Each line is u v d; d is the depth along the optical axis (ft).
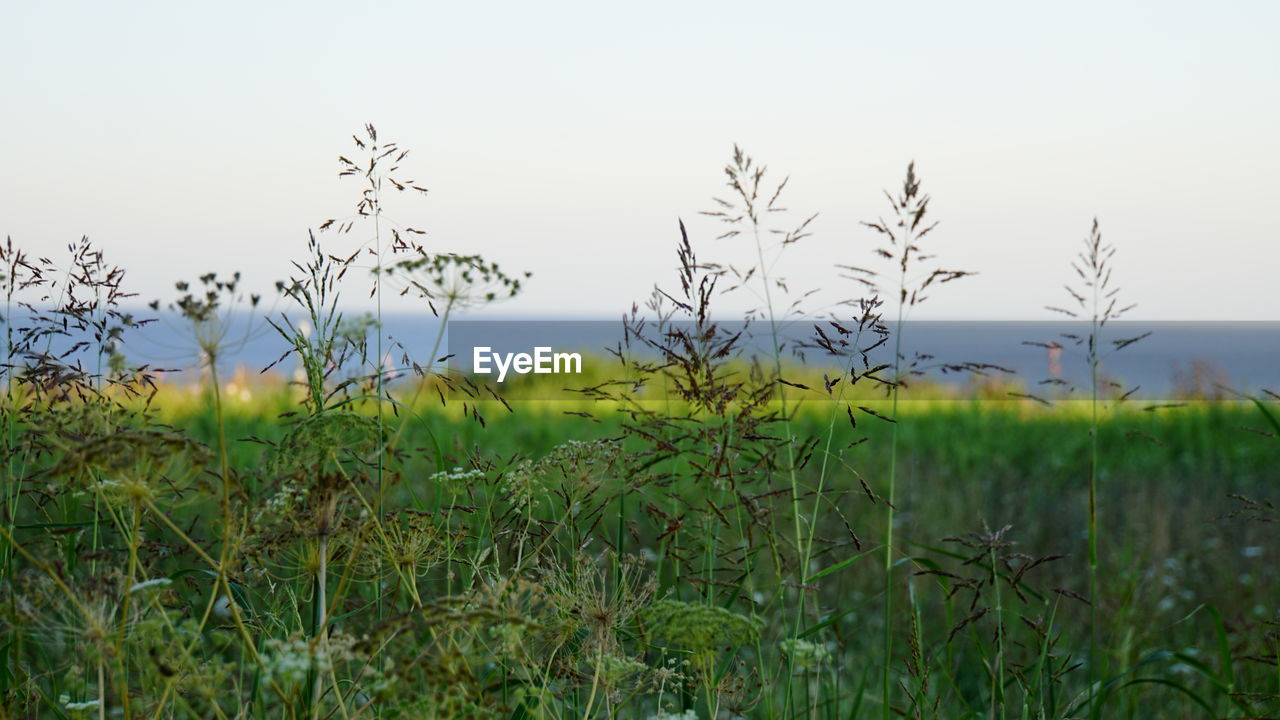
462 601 6.84
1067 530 26.00
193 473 6.46
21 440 8.43
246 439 8.65
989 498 30.45
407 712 6.88
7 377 9.59
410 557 8.57
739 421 9.80
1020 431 46.47
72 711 7.34
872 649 15.25
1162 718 14.10
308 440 7.87
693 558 10.94
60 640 8.21
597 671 8.31
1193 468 36.29
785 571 10.63
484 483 10.07
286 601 9.84
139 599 6.98
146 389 9.45
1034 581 20.15
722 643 8.62
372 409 9.87
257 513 8.02
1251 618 17.56
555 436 36.04
